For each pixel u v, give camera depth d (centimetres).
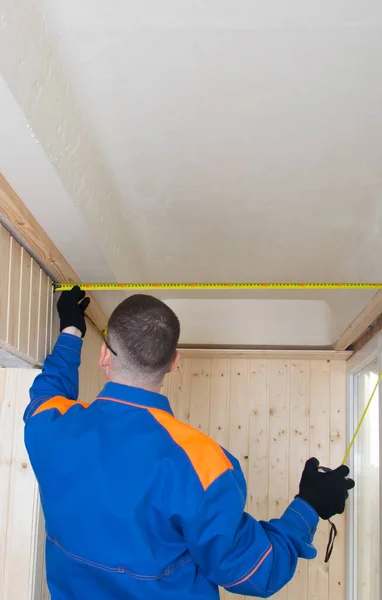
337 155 174
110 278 229
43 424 142
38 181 148
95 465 128
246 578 124
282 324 388
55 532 132
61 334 184
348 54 132
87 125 158
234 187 197
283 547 132
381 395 273
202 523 122
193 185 195
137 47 131
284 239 242
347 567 362
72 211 166
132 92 146
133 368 138
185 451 128
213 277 290
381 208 203
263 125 160
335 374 392
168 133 164
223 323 391
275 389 395
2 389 220
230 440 390
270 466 385
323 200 204
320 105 151
